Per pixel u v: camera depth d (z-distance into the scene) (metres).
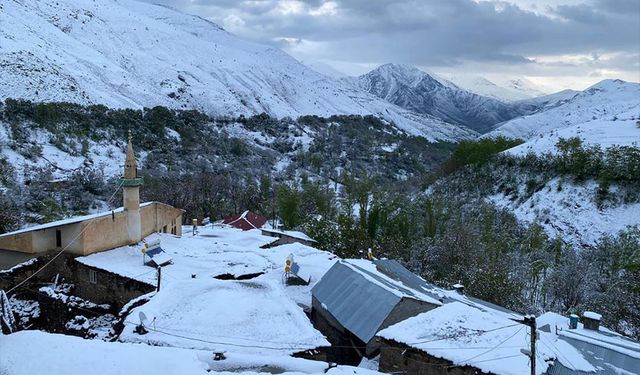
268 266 36.19
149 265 33.25
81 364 15.92
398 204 67.69
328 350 22.59
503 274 45.16
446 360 18.97
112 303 31.61
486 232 61.38
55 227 33.62
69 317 29.39
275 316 22.58
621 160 76.94
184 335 20.58
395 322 24.06
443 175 104.62
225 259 36.56
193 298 23.88
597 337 22.77
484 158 97.56
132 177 36.91
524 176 89.06
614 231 70.00
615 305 40.03
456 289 35.59
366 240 56.75
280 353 19.83
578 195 78.25
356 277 28.59
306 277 33.75
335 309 26.58
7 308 26.36
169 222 44.75
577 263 51.34
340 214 66.69
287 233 52.78
